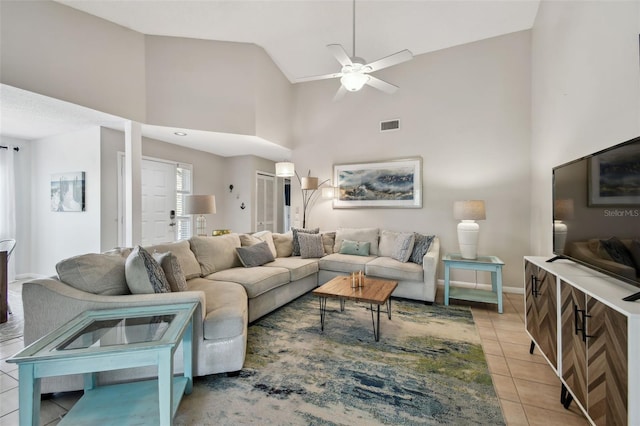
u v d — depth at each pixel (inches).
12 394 72.5
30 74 110.4
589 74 92.1
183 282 87.3
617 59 77.3
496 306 136.3
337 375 79.1
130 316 65.2
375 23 149.8
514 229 157.0
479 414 64.3
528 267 92.7
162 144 194.2
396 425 60.8
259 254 141.8
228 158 249.0
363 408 66.0
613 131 79.2
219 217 243.9
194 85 159.8
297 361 86.4
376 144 191.3
